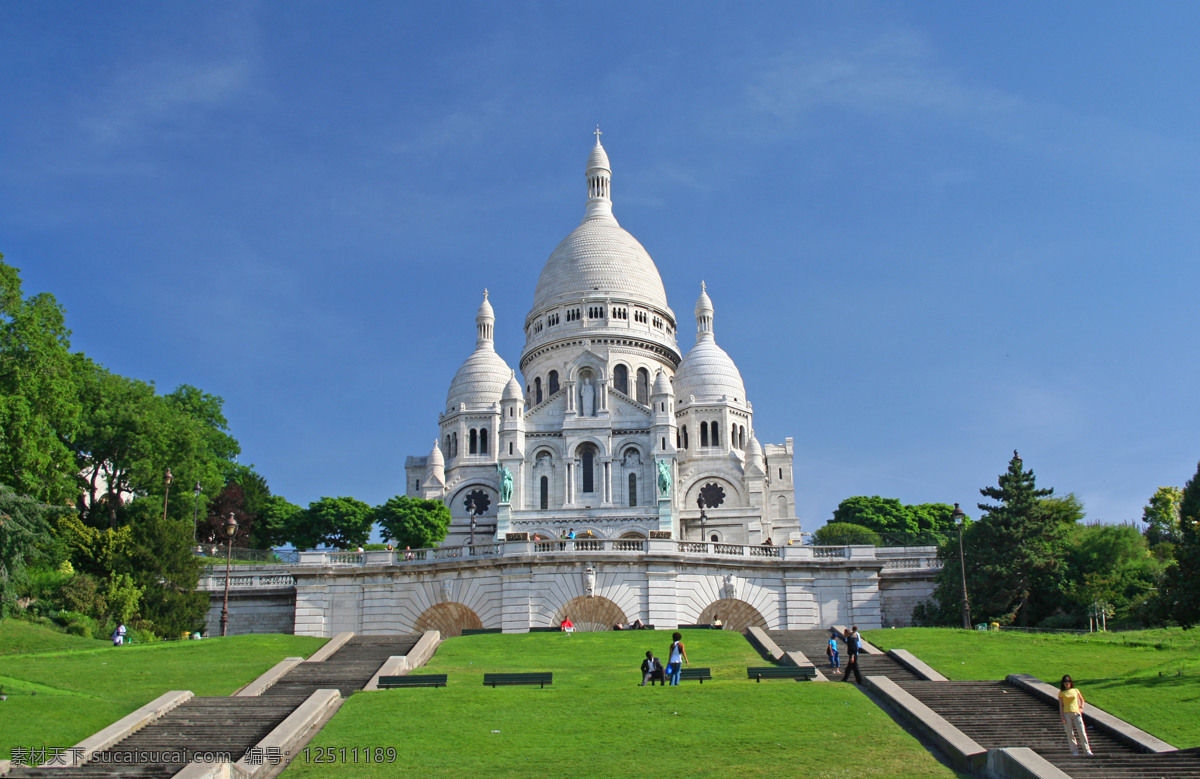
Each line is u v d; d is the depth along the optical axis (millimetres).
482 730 30891
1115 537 70812
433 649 47750
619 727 31000
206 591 67938
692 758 27969
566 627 56500
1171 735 29547
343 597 65000
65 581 60750
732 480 128750
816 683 36938
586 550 62156
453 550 65188
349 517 111375
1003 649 45500
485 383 140875
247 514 106688
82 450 81062
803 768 26953
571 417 127438
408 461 141250
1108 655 43344
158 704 33219
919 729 30609
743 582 63812
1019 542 67125
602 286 145000
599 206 160250
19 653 48531
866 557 66000
